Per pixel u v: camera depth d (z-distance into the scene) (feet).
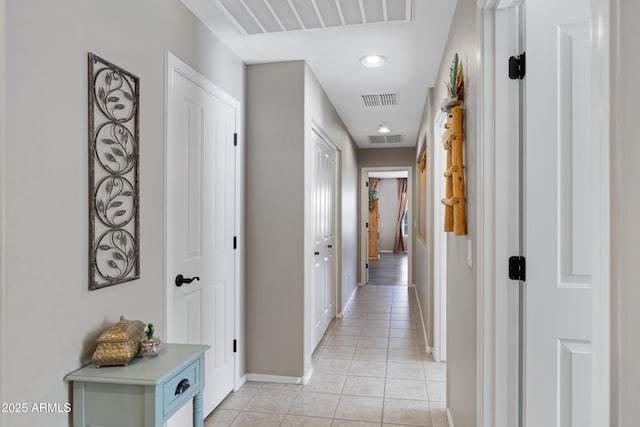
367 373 10.42
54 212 4.42
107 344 4.79
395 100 13.16
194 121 7.53
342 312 16.42
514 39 4.74
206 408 8.02
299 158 9.69
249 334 9.93
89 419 4.62
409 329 14.42
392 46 8.87
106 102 5.18
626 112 1.86
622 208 1.90
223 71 8.69
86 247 4.89
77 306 4.75
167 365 4.89
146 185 6.05
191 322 7.46
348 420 7.98
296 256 9.72
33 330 4.19
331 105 13.43
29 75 4.12
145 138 6.03
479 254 4.92
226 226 8.89
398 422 7.90
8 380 3.93
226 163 8.89
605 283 2.03
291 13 7.37
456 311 7.08
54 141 4.42
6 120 3.88
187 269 7.32
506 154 4.72
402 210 41.55
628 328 1.86
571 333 4.41
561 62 4.42
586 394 4.37
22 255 4.06
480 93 4.89
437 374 10.34
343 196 16.60
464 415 6.27
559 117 4.43
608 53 1.97
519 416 4.72
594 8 2.08
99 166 5.07
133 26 5.75
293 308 9.74
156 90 6.29
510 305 4.70
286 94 9.73
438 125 11.26
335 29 8.02
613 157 1.96
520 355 4.69
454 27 7.27
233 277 9.25
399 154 22.52
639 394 1.78
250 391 9.31
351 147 19.35
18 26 3.99
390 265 31.81
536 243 4.46
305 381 9.75
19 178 4.02
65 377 4.55
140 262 5.91
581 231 4.37
